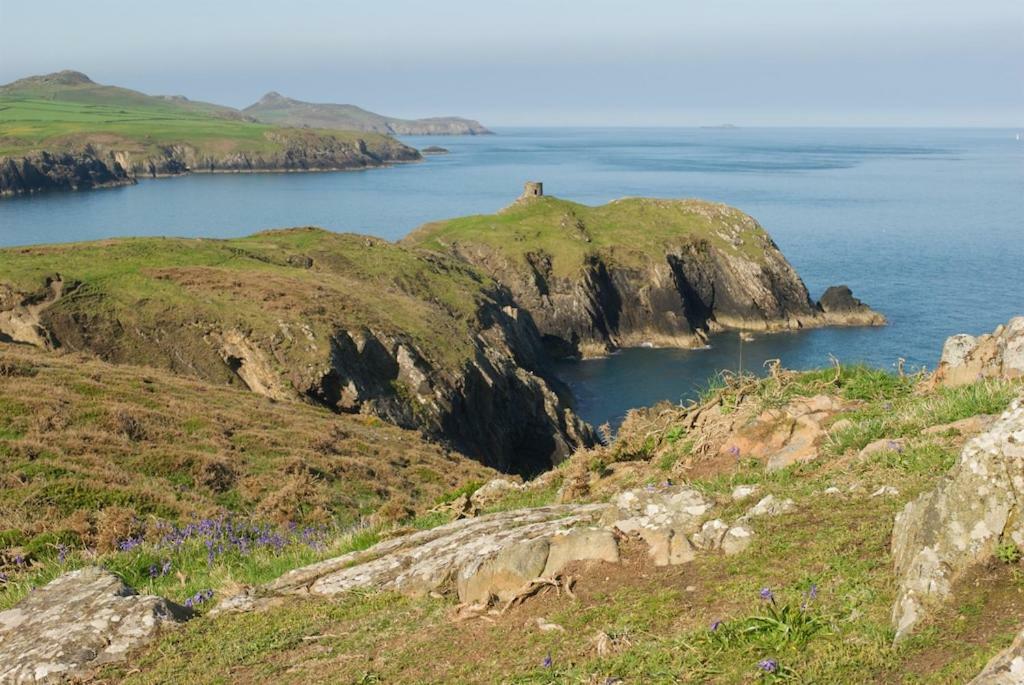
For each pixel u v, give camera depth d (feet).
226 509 82.94
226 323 194.90
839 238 602.85
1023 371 39.60
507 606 28.86
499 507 53.78
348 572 38.58
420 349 214.28
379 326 211.61
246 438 112.47
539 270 403.95
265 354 187.83
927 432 34.81
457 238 429.79
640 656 23.25
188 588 47.50
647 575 28.45
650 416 56.95
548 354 379.96
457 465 131.44
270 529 75.15
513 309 345.51
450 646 27.71
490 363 236.63
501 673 24.81
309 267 296.10
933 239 596.70
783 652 21.59
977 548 21.57
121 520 69.82
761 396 47.24
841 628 21.85
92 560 56.70
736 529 29.27
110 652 32.32
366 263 317.83
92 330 191.83
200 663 30.37
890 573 23.62
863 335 366.02
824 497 30.83
